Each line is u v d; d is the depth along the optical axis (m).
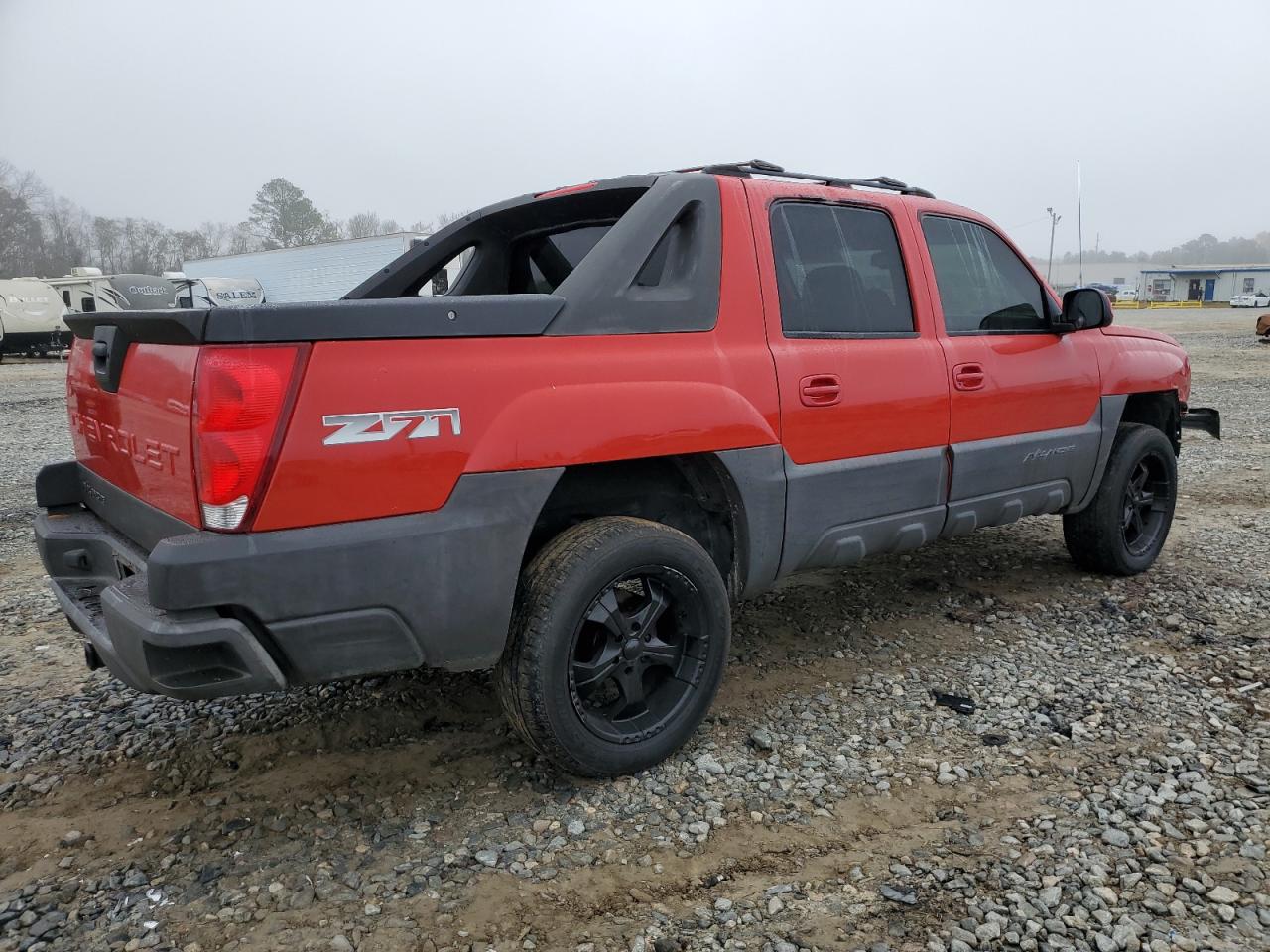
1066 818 2.66
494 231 4.22
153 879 2.41
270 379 2.22
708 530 3.35
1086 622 4.29
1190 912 2.24
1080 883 2.36
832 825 2.65
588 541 2.72
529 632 2.63
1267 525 6.13
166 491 2.45
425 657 2.55
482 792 2.83
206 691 2.30
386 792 2.83
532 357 2.66
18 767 3.02
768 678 3.69
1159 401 5.11
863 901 2.30
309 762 3.03
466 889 2.36
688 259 3.09
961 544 5.67
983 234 4.21
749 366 3.11
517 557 2.61
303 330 2.26
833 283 3.50
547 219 4.02
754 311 3.18
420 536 2.44
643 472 3.16
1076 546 4.88
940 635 4.15
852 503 3.46
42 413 13.89
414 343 2.45
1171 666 3.76
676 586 2.92
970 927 2.20
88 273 28.09
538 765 2.99
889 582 4.92
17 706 3.50
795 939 2.16
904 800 2.78
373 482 2.38
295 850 2.53
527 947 2.15
